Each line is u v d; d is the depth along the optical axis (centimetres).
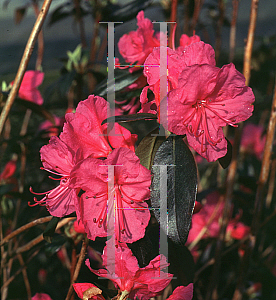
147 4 50
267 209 67
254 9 46
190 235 65
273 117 47
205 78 35
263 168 48
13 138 59
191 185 36
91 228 35
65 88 57
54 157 37
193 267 42
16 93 42
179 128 35
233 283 67
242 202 62
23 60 42
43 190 62
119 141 36
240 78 36
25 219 57
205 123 36
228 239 64
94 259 53
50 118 56
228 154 38
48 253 46
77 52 61
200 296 59
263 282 64
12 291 64
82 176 34
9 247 56
